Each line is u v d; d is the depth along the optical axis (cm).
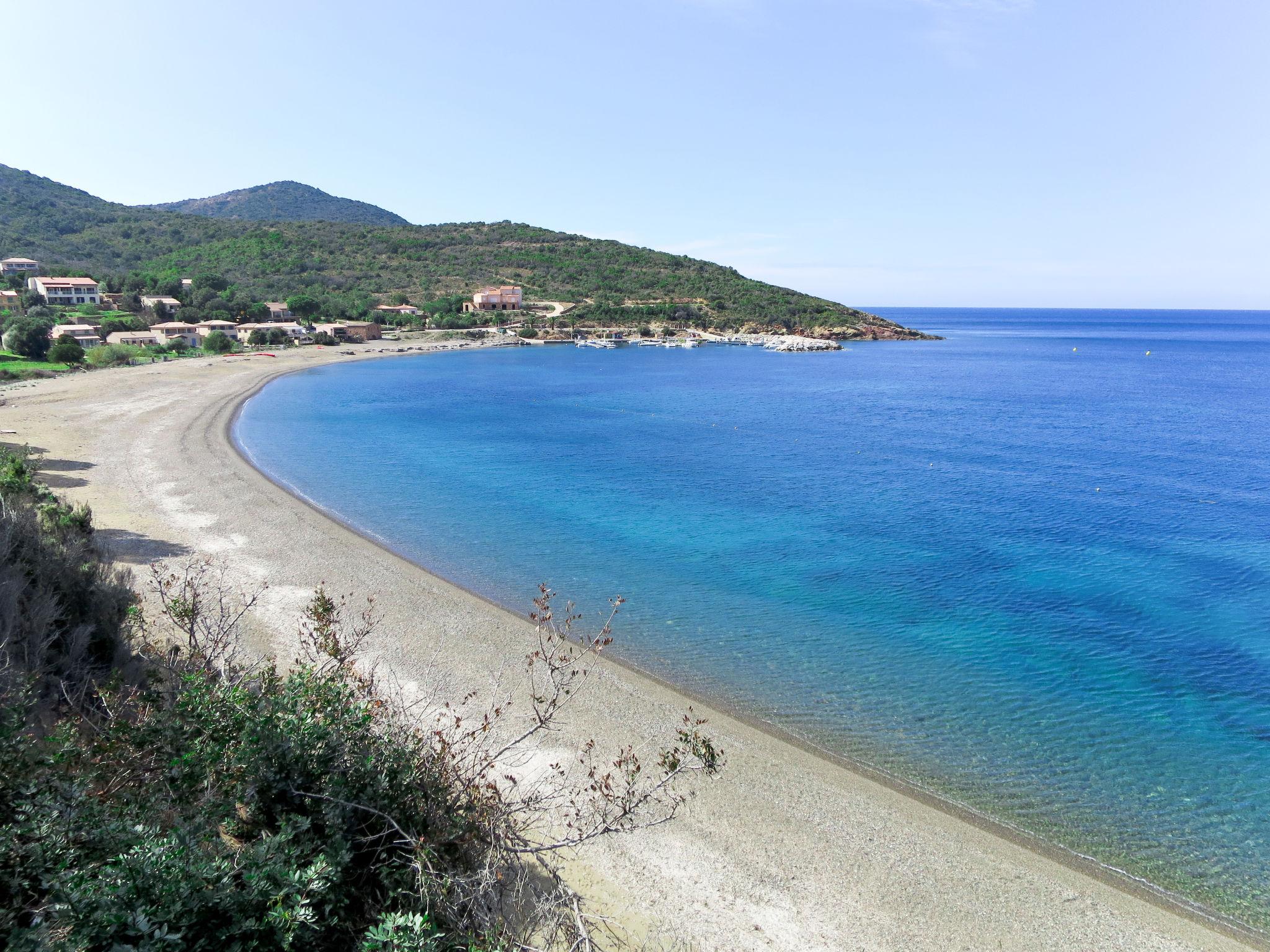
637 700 1802
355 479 4147
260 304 14175
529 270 19475
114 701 1061
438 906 826
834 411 7331
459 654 1984
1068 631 2308
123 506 3098
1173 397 8631
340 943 778
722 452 5228
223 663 1229
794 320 17550
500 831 1041
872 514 3653
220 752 891
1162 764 1630
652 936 1097
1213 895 1264
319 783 902
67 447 4178
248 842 852
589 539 3173
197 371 9006
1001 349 17250
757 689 1911
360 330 14050
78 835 714
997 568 2883
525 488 4091
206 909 659
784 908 1183
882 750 1658
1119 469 4731
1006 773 1586
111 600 1459
